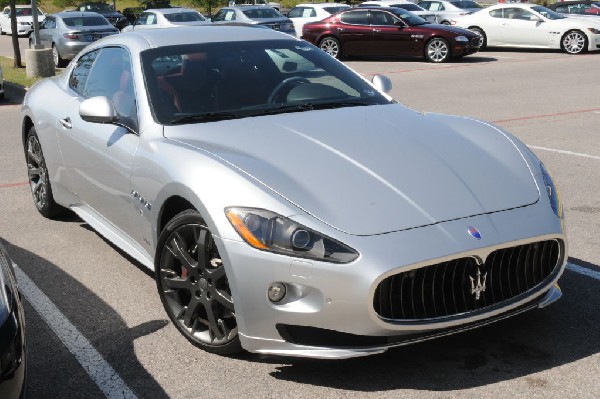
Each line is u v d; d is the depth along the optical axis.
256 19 23.69
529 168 3.92
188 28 5.21
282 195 3.43
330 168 3.65
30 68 16.08
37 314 4.42
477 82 15.11
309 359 3.71
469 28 22.62
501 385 3.42
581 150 8.41
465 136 4.17
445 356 3.70
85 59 5.64
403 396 3.36
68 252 5.49
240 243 3.37
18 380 2.68
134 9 46.56
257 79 4.65
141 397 3.46
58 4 57.41
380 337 3.29
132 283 4.84
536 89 13.75
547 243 3.62
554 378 3.47
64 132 5.36
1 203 6.89
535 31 21.48
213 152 3.81
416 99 12.91
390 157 3.79
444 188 3.59
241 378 3.57
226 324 3.69
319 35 21.52
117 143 4.50
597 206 6.22
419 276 3.30
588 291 4.42
